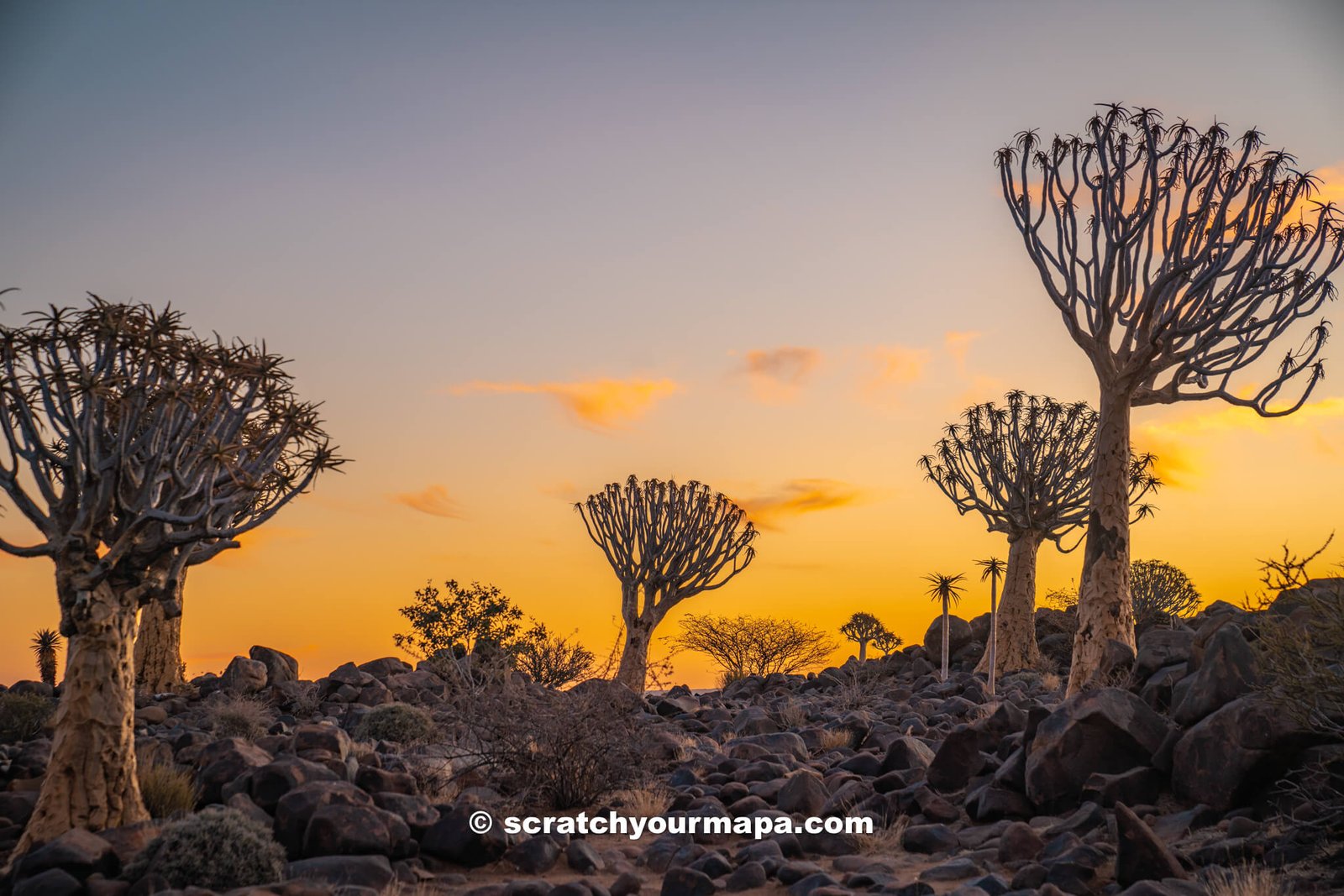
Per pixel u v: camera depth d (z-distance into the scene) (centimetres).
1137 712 978
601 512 2833
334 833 856
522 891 780
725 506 2808
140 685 1961
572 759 1156
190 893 709
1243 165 1516
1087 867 767
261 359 957
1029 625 2514
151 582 914
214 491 962
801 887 800
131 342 891
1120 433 1599
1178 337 1547
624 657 2727
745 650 3444
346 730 1681
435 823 921
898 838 959
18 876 770
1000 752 1115
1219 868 711
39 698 1623
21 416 881
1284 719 837
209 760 1071
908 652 2831
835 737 1473
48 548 887
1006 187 1705
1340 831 750
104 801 867
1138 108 1559
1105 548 1567
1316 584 1004
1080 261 1634
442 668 1619
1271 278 1553
